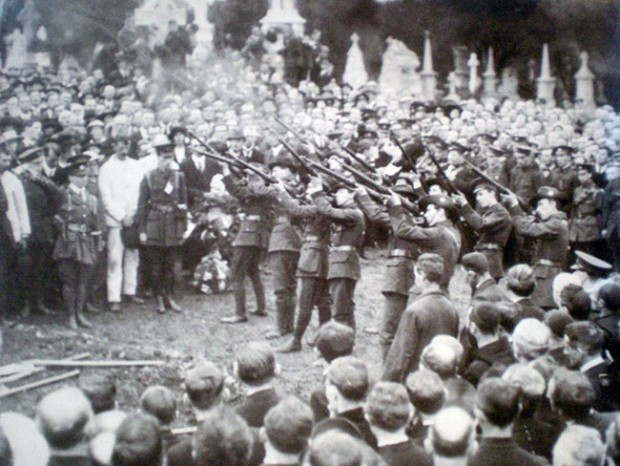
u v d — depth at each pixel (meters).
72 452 4.43
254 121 9.07
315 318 8.21
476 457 4.03
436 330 5.65
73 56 8.53
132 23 8.73
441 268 5.77
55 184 7.71
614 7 9.61
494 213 7.90
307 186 7.87
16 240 7.50
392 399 4.07
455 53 9.65
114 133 8.30
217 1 9.00
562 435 4.14
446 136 9.48
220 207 8.17
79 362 6.87
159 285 7.95
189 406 6.39
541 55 9.68
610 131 9.58
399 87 9.57
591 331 5.55
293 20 9.27
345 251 7.48
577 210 9.31
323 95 9.36
